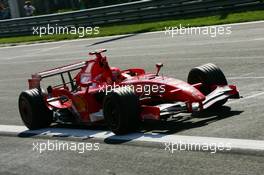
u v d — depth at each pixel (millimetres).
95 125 12289
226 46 21812
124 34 33938
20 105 13008
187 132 10234
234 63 17828
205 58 19969
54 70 13094
